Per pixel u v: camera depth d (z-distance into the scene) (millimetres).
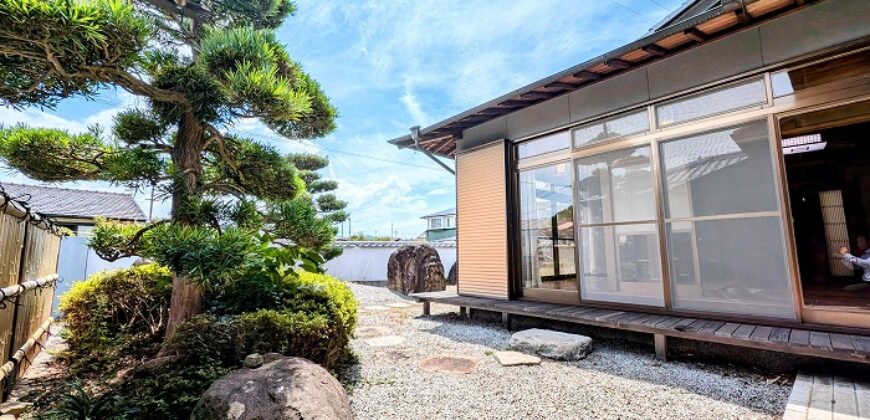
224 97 2520
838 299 4125
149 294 3676
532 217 5004
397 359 3457
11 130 2637
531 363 3254
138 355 3279
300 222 2947
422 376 3006
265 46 2586
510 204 5168
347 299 3422
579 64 3908
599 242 4273
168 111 2834
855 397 2283
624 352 3537
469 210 5648
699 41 3553
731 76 3396
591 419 2238
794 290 3049
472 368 3176
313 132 3174
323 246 3170
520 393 2637
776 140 3168
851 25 2883
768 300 3174
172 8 4570
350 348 3480
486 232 5371
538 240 4914
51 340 4082
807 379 2582
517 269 5094
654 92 3875
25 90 2102
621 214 4109
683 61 3689
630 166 4066
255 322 2596
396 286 8867
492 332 4465
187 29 4859
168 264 2000
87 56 1965
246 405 1855
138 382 2219
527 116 5051
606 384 2766
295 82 2988
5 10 1562
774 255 3158
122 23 1881
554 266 4719
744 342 2793
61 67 1973
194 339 2412
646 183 3936
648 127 3936
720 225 3449
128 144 3008
